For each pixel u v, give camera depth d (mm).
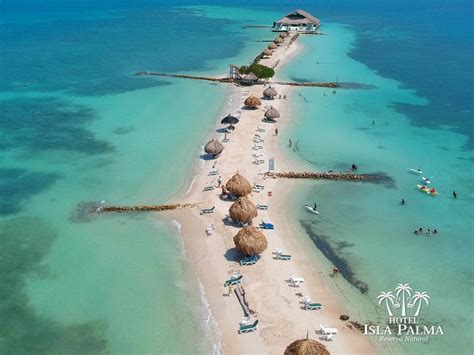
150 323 23891
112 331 23484
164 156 43625
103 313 24641
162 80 71500
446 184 39469
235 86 67250
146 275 27422
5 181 38938
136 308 24922
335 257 29266
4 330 23562
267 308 24500
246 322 23422
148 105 59031
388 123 54031
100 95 63500
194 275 27297
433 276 27906
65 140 47562
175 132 49562
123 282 26891
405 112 58344
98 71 77125
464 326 24000
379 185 38906
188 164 41812
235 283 26297
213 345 22328
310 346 20281
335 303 25141
